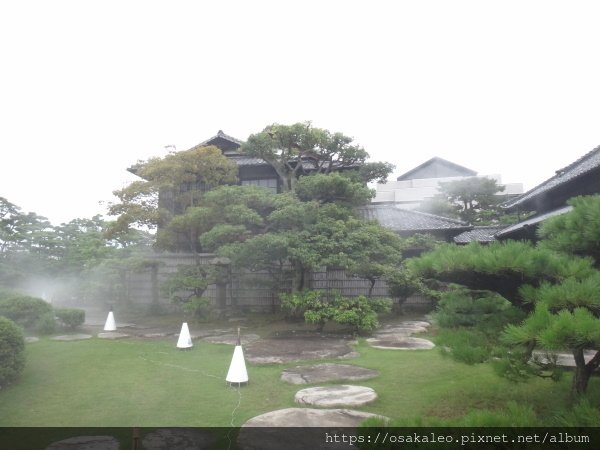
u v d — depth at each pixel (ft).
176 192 46.55
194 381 21.48
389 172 56.49
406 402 17.54
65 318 36.55
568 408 13.35
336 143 46.09
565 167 45.09
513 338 10.87
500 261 13.05
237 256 37.01
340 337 33.12
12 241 57.77
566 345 9.61
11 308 34.65
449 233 51.75
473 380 19.95
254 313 47.44
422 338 32.30
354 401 17.33
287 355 26.53
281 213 36.86
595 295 10.69
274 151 46.75
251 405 17.87
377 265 38.81
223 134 62.54
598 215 13.76
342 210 40.63
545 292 11.65
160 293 49.73
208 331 36.91
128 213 40.37
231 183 50.06
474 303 16.31
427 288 43.98
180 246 47.62
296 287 41.16
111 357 26.73
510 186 114.52
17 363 21.27
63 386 20.68
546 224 16.48
